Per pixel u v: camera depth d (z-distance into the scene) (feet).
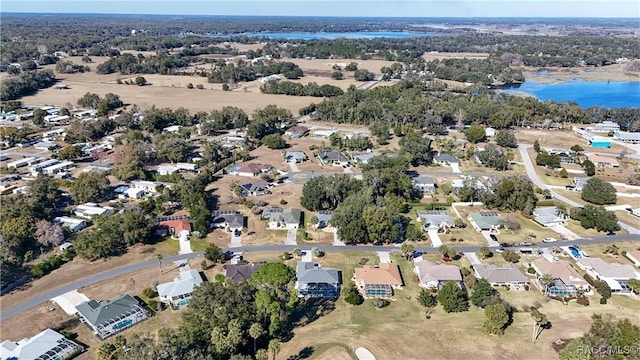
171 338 211.00
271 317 234.79
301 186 463.42
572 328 252.83
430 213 390.21
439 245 348.38
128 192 425.69
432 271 299.17
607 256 332.19
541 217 386.52
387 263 311.88
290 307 257.96
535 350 235.40
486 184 452.76
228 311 229.86
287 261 320.70
